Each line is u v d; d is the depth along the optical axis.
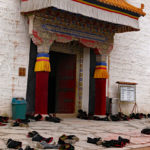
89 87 13.29
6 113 10.20
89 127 8.98
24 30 10.88
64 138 5.69
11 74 10.46
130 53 15.38
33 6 9.86
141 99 15.77
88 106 13.17
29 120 9.49
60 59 14.26
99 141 5.79
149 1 16.67
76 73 13.48
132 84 14.51
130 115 14.16
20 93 10.69
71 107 13.38
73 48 13.44
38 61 10.64
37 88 10.62
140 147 5.63
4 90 10.23
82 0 9.80
